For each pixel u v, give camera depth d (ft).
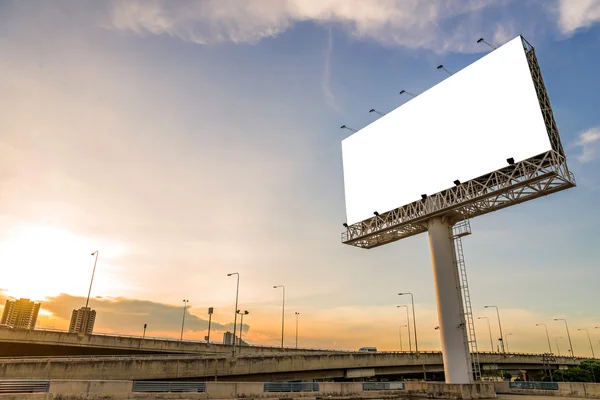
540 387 126.82
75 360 110.32
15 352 159.63
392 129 168.04
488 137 131.75
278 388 99.66
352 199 178.40
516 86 127.65
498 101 131.54
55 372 106.42
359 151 180.86
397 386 122.31
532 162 121.29
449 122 145.28
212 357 137.39
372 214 166.71
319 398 103.60
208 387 90.68
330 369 182.19
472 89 140.26
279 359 158.51
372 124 177.88
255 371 148.46
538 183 120.37
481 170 131.44
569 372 314.76
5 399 70.03
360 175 177.37
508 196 127.65
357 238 169.68
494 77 134.51
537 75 132.67
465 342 126.72
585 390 116.57
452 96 146.51
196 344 199.31
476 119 136.56
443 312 130.31
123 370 117.60
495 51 136.15
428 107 154.71
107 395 79.66
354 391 111.65
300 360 166.50
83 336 170.19
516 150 123.44
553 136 125.80
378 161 170.60
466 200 132.67
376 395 114.52
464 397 111.24
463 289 135.03
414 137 157.38
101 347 173.78
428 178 147.74
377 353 205.36
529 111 122.72
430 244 142.82
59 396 75.10
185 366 130.00
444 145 144.87
